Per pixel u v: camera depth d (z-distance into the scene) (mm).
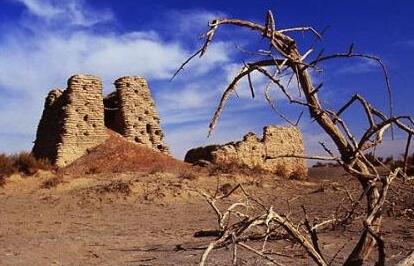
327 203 22234
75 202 25156
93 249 13008
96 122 37562
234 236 2799
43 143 39562
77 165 34812
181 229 17016
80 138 36688
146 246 13219
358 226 12289
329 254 10078
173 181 28781
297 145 41125
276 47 3381
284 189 28531
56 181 29516
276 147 39875
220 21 3180
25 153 32812
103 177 31172
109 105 42188
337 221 4332
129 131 39906
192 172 31703
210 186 28406
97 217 21141
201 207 23734
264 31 3365
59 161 35312
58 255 12297
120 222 19594
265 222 2941
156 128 41406
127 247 13195
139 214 21969
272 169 39156
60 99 38656
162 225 18406
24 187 29203
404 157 3609
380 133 3627
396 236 12547
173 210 22984
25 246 13609
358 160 3773
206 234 8203
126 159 35375
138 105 40875
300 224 3859
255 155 38500
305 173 40938
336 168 42688
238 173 32406
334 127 3643
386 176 3449
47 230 17453
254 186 29453
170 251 12078
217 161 36719
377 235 3127
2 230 17453
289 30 3434
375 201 3701
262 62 3424
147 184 27734
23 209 23391
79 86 37469
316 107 3359
